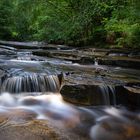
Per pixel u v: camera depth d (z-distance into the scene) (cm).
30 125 489
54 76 745
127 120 594
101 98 663
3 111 581
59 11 1864
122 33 1310
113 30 1351
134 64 947
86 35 1582
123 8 1318
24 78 713
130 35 1148
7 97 673
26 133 452
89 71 847
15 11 2320
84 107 646
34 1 2048
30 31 2447
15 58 1017
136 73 852
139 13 1031
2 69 787
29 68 831
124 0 1323
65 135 476
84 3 1634
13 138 432
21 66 856
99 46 1448
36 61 984
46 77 733
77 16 1661
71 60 1021
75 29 1617
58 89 739
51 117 568
